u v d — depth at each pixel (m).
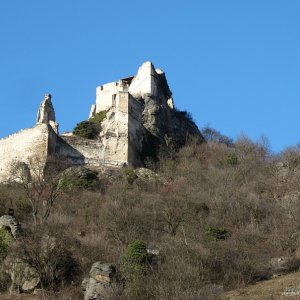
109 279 51.84
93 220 69.62
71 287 53.94
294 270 58.06
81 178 83.69
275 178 87.19
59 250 55.75
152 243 61.53
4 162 90.12
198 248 58.00
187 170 93.19
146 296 49.78
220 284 54.00
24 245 55.38
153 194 81.25
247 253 60.84
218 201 76.62
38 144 89.00
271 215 74.06
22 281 54.12
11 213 66.94
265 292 51.59
